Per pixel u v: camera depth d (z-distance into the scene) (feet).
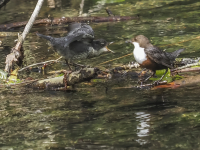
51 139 21.99
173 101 28.09
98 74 36.29
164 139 21.35
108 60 41.34
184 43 45.85
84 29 31.73
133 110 26.53
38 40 51.21
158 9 67.41
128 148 20.34
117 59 41.52
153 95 30.07
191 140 21.08
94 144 21.03
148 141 21.18
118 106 27.63
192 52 42.22
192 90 30.68
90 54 34.42
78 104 28.53
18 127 24.07
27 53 44.68
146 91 31.45
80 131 23.03
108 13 62.90
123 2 75.56
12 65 37.04
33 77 36.40
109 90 32.32
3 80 34.86
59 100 29.76
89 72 35.24
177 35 49.39
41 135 22.63
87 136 22.24
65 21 59.11
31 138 22.21
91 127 23.62
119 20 60.49
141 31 52.47
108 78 36.04
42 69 38.93
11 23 56.95
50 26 59.00
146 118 24.76
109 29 54.95
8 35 53.52
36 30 56.95
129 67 37.52
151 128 23.04
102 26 57.31
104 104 28.30
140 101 28.63
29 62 41.19
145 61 33.17
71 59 34.09
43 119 25.39
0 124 24.67
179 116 24.84
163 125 23.38
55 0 78.95
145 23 57.36
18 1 78.43
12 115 26.37
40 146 21.04
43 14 65.62
